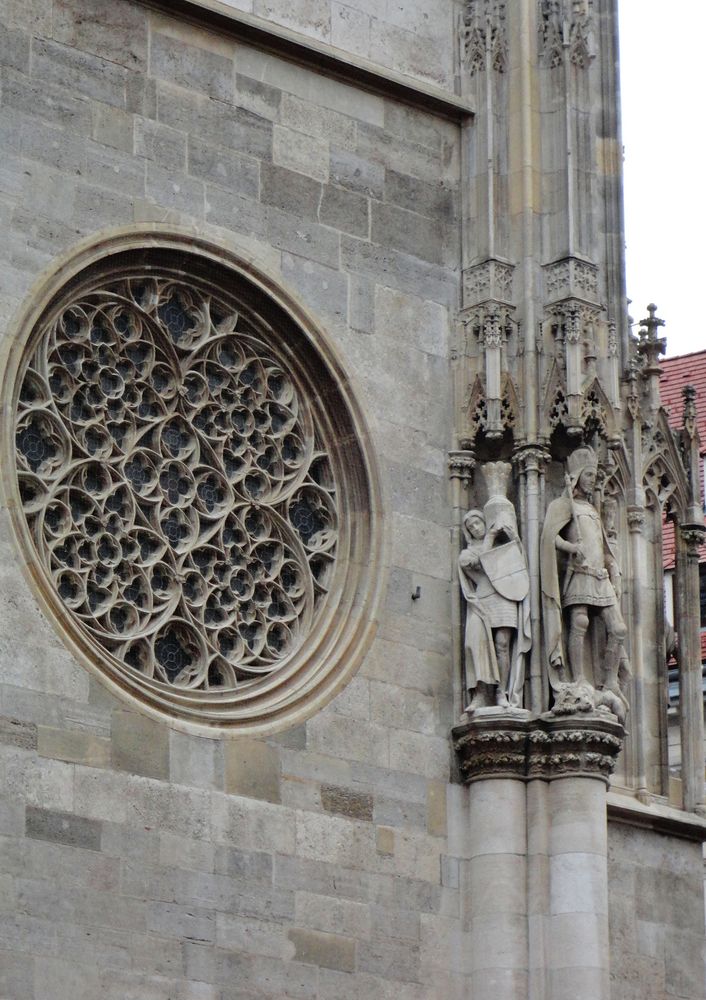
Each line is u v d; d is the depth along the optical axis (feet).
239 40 167.84
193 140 164.45
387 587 165.89
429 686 165.78
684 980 169.48
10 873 146.61
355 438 167.32
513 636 165.89
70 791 149.89
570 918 161.79
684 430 180.86
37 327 156.46
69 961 147.33
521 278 172.65
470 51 176.96
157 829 152.56
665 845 171.63
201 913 152.97
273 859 156.66
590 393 169.99
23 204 156.66
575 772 163.94
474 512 168.45
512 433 170.19
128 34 163.22
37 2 159.94
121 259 160.86
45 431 156.66
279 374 167.32
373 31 173.99
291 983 155.22
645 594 175.52
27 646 150.30
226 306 165.68
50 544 155.22
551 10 177.27
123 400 160.56
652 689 174.50
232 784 156.35
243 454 164.66
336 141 170.71
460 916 162.81
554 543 166.61
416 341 171.12
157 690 155.33
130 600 157.69
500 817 163.53
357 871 159.63
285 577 164.86
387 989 158.92
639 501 175.42
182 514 161.27
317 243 168.45
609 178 178.29
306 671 162.61
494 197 173.99
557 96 175.63
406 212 172.86
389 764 162.81
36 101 158.51
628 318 177.78
